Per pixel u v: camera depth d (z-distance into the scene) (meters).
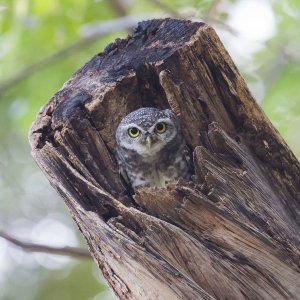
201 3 17.31
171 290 8.11
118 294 8.70
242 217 8.72
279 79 17.81
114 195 9.92
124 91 10.41
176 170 11.80
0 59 17.75
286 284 8.36
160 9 18.17
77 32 17.22
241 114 9.69
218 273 8.28
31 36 17.17
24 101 17.83
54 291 19.86
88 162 10.00
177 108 9.92
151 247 8.27
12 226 19.58
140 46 10.33
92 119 10.19
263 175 9.45
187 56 9.71
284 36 18.39
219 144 9.41
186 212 8.61
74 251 12.31
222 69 9.64
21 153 19.39
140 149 11.44
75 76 10.52
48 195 20.12
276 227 8.77
